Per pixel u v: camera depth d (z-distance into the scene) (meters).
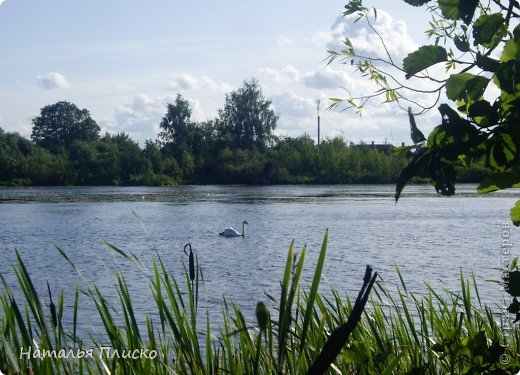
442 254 26.55
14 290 16.56
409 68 2.33
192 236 35.78
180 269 21.72
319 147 107.75
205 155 115.56
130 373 3.46
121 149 115.88
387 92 2.55
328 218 45.72
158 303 3.40
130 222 44.00
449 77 2.22
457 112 2.23
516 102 2.21
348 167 105.25
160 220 45.25
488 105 2.22
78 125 131.25
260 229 39.06
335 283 18.28
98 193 85.50
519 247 27.75
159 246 31.19
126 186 111.44
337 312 4.90
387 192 81.31
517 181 2.23
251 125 112.38
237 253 28.89
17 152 110.69
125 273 20.98
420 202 63.34
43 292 16.11
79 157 111.94
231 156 111.19
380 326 4.64
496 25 2.26
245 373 3.39
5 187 107.94
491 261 23.98
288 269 2.31
